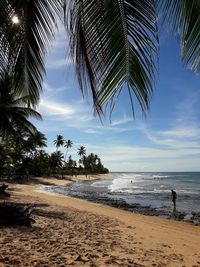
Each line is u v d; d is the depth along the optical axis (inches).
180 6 89.3
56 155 3319.4
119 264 237.5
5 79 156.9
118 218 577.6
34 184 2034.9
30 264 208.4
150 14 93.2
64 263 221.3
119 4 95.6
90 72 98.3
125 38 96.0
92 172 5344.5
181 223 623.5
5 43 131.8
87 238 326.6
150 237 395.9
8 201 687.7
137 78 95.8
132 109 96.7
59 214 524.7
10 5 121.6
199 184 2536.9
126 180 3555.6
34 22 125.3
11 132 787.4
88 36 98.2
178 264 266.5
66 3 101.3
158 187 2113.7
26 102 176.6
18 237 290.2
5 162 908.0
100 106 97.4
